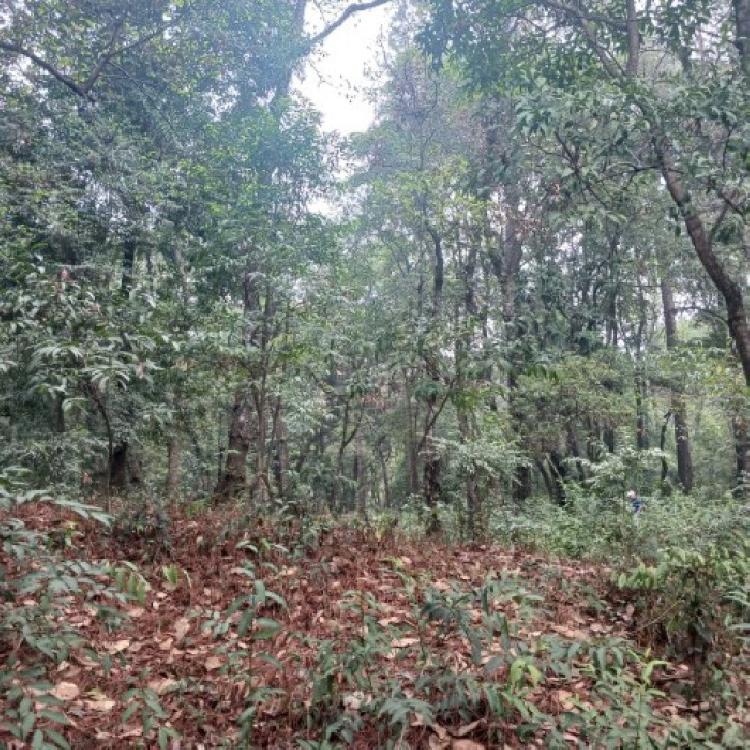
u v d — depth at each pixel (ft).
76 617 13.89
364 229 61.87
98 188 41.24
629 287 62.64
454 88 59.16
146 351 21.33
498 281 56.65
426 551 21.93
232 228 31.73
